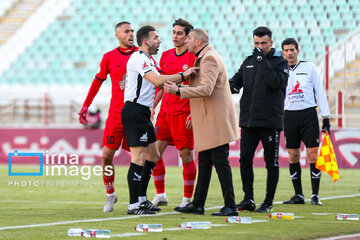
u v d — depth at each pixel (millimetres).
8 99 71125
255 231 17172
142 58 21969
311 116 27844
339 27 85500
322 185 39219
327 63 61438
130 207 22688
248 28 88562
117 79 24297
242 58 86188
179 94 20656
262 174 48406
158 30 92312
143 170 23906
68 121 67688
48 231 17281
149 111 22625
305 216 21844
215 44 87625
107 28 95375
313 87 28250
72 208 25984
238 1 91188
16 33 96875
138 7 96188
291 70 28391
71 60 92125
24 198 31656
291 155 28172
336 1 87062
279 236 16031
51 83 89062
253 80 23359
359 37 74812
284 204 27469
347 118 62031
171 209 24859
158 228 17219
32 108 71750
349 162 54844
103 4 98250
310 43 84688
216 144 21141
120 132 24156
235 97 70938
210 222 18719
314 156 27750
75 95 68250
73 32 95812
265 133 23234
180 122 25156
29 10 101000
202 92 20609
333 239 15852
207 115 21219
